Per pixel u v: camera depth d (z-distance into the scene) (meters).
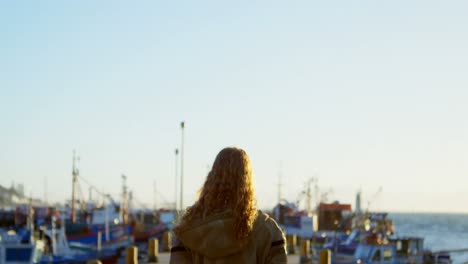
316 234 89.06
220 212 5.77
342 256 70.50
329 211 101.94
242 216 5.73
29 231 65.12
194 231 5.77
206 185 5.88
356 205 100.38
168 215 125.12
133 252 23.42
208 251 5.73
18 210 101.31
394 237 75.56
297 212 105.62
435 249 139.00
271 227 5.86
